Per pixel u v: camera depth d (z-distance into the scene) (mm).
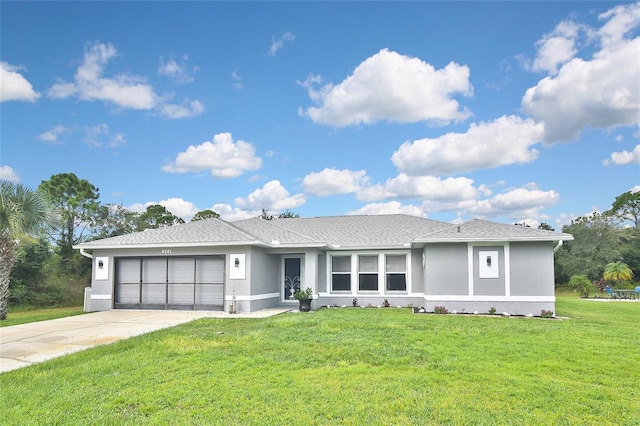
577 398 6449
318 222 26047
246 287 18000
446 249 18078
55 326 14312
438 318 14914
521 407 6156
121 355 9391
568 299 30750
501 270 17500
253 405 6336
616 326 12914
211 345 10016
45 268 31203
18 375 8180
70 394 6957
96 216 39406
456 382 7180
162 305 19078
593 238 44656
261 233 21516
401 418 5816
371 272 21469
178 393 6844
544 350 9188
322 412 6059
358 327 12000
